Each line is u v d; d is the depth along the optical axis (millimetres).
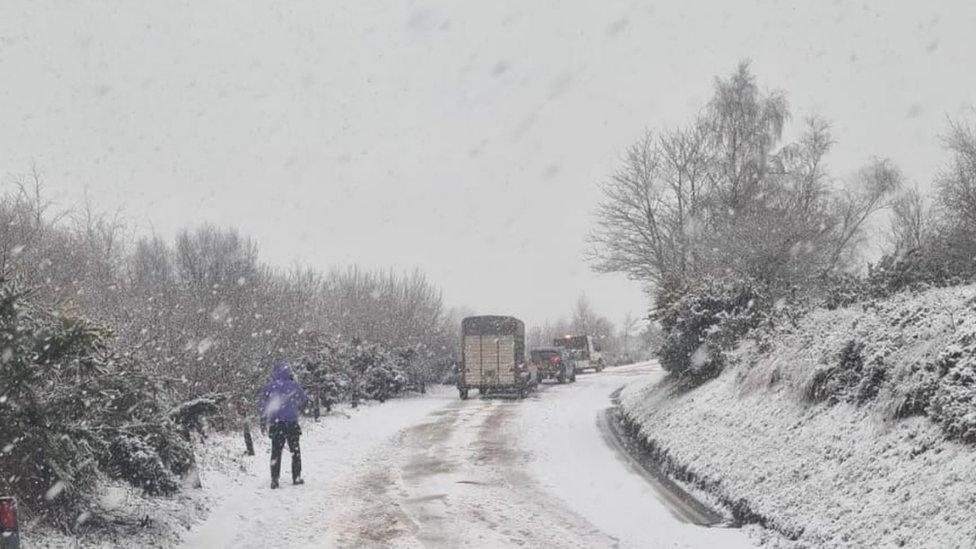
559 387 36344
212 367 17719
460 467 14352
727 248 22641
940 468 7758
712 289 19141
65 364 7867
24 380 7328
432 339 42000
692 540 9281
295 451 12695
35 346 7484
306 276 34625
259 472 13602
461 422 21859
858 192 32969
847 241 31109
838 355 11180
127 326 14523
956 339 8867
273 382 12656
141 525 8836
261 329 21203
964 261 15367
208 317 18641
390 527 9859
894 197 32750
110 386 8680
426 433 19516
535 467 14320
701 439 13781
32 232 19641
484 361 31297
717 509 10906
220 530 9516
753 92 33031
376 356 30859
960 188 24812
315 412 21953
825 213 28000
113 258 24875
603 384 36906
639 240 34750
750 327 17609
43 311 7992
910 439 8641
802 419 11211
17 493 7805
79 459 7969
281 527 9930
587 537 9398
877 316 11414
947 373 8617
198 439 13773
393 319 36844
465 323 31609
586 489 12336
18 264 13539
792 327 14531
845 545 7965
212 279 23422
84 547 7781
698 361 18016
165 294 18281
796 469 10109
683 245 31719
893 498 8008
